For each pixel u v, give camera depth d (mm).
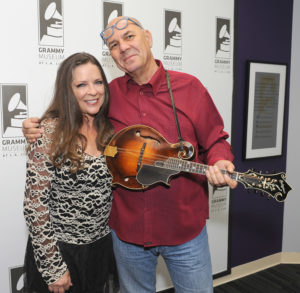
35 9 1721
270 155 2604
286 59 2609
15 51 1706
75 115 1211
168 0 2047
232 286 2459
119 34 1264
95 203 1271
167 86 1347
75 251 1290
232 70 2352
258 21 2424
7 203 1792
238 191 2510
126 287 1506
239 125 2445
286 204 2742
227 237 2486
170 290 2303
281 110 2604
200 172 1210
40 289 1278
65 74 1217
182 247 1380
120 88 1425
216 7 2221
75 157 1186
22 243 1852
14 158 1780
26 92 1757
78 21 1821
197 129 1365
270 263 2742
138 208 1369
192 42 2164
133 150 1298
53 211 1269
